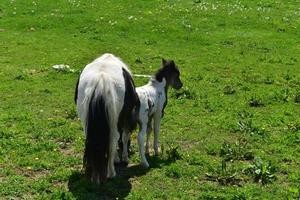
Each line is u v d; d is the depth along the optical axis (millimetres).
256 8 32938
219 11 31906
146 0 34000
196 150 13414
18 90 18516
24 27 28219
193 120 15656
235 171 11961
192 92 18297
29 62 22391
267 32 28312
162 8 32125
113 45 25438
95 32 27609
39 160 12383
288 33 28266
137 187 11102
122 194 10703
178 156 12773
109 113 9906
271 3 34406
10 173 11602
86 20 29359
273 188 11219
